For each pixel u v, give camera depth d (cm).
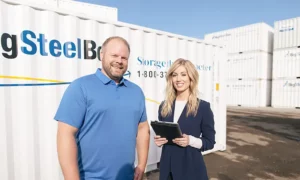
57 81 263
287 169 400
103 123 145
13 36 230
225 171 387
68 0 378
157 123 184
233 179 355
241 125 859
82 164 146
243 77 1562
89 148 143
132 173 165
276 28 1448
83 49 285
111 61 150
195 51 432
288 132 725
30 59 241
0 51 222
